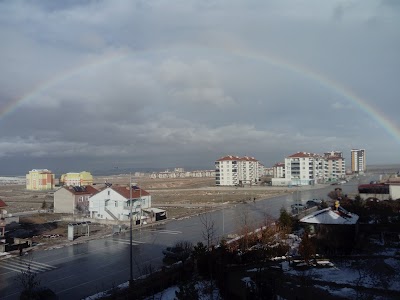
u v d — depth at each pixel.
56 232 52.59
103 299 23.83
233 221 56.44
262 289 21.81
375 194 72.12
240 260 29.77
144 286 25.28
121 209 63.59
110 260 35.91
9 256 38.16
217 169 155.75
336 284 24.70
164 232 50.34
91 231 52.41
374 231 40.81
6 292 27.03
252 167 167.25
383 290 23.50
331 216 36.75
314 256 30.12
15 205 91.25
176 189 138.38
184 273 27.97
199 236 46.47
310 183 143.62
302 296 22.50
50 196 119.69
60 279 29.98
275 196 98.69
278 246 33.12
